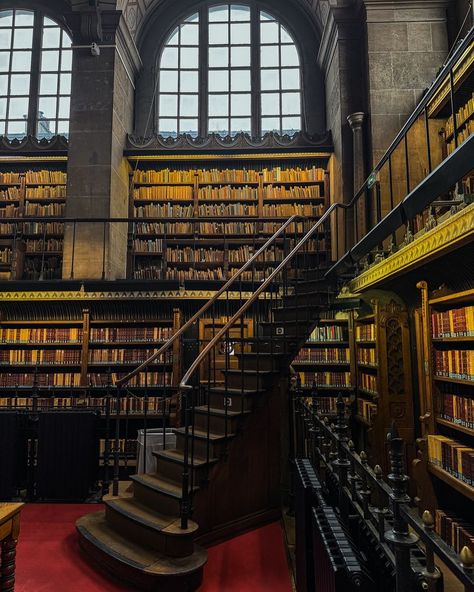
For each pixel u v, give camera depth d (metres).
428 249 3.49
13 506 2.62
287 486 4.61
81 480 4.88
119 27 8.39
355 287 5.62
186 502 3.36
